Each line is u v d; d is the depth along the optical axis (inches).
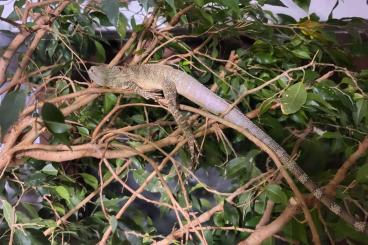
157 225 63.8
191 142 43.6
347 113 44.9
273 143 42.8
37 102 39.8
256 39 49.8
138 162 48.6
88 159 54.2
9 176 48.1
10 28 63.4
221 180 58.6
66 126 28.3
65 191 46.6
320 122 46.4
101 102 52.7
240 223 43.6
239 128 38.1
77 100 44.1
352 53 53.9
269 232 37.1
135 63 53.1
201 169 59.1
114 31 65.9
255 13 51.3
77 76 59.4
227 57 60.3
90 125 49.1
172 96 48.3
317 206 38.9
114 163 52.9
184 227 39.9
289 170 40.2
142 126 44.9
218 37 52.8
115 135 42.2
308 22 49.9
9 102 29.8
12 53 43.8
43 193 47.9
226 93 50.7
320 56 50.2
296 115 45.6
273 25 49.5
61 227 43.7
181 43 50.9
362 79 44.9
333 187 38.7
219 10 49.4
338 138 43.4
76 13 50.6
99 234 45.9
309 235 42.9
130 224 46.3
